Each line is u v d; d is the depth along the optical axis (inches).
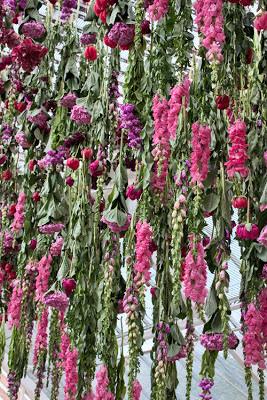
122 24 61.3
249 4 51.5
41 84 85.3
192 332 62.1
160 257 62.3
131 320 57.2
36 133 85.4
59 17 86.7
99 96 73.5
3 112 95.4
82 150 76.9
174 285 48.8
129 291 58.7
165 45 59.2
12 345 85.5
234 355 237.6
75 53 84.0
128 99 63.8
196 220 50.0
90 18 75.3
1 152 96.1
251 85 55.8
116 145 72.8
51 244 83.7
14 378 84.3
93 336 68.2
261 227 53.6
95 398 63.3
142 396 246.4
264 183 54.3
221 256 53.9
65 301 72.1
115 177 66.2
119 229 64.9
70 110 81.8
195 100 55.6
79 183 73.7
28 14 75.0
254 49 54.9
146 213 58.3
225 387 248.2
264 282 56.4
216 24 48.4
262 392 55.0
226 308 51.9
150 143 60.6
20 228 89.7
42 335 88.6
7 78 93.4
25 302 85.4
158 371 57.1
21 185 94.7
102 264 69.1
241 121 50.2
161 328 59.6
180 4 56.2
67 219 79.4
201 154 50.3
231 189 58.1
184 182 52.5
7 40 70.7
